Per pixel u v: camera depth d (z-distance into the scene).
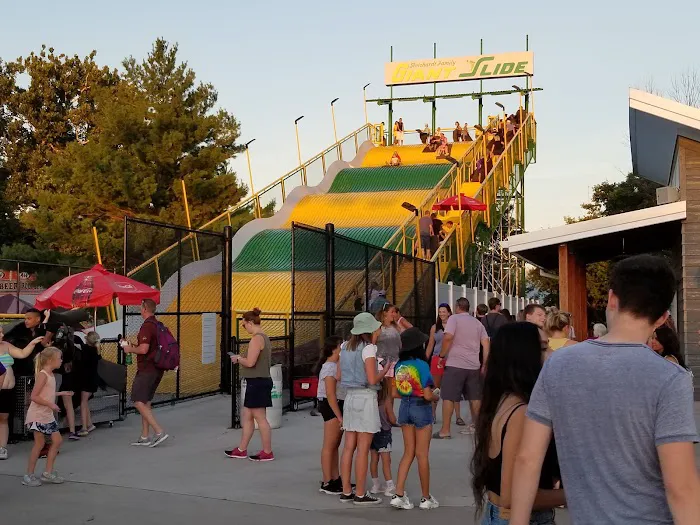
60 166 42.75
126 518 7.93
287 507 8.38
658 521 2.91
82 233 39.94
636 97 16.84
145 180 39.81
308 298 16.12
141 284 15.54
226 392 18.31
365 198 34.47
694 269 17.31
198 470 10.21
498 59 51.84
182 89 43.19
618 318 3.16
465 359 12.49
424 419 8.20
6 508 8.29
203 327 17.95
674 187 19.36
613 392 2.99
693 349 17.14
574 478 3.06
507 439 4.07
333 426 8.99
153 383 11.99
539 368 4.14
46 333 12.14
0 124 64.38
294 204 34.47
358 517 7.95
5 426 10.88
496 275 36.00
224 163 43.47
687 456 2.87
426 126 47.19
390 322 10.98
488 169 37.16
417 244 26.41
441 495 8.84
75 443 12.17
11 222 50.53
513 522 3.24
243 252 28.78
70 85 65.56
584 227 18.45
